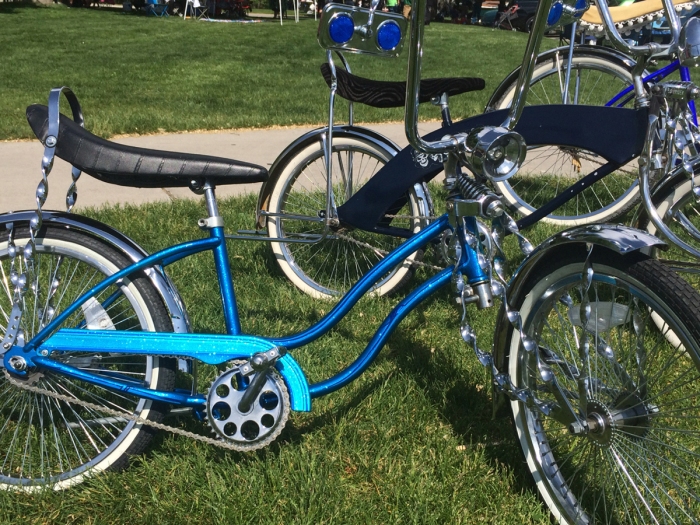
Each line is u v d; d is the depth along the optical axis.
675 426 1.89
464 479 2.07
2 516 1.93
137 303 2.01
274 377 1.95
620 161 2.45
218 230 2.00
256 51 14.74
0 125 6.45
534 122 2.57
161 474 2.06
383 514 1.95
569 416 1.75
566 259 1.70
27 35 16.59
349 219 2.90
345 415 2.35
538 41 1.55
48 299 2.09
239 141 6.45
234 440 1.97
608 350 1.72
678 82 2.21
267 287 3.34
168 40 16.52
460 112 7.74
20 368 1.97
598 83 4.38
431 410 2.39
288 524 1.91
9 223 1.97
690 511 1.81
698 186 2.36
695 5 3.35
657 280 1.51
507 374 1.90
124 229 3.96
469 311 3.11
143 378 2.46
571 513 1.87
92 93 8.85
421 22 1.43
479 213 1.74
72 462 2.15
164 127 6.88
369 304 3.14
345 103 8.35
